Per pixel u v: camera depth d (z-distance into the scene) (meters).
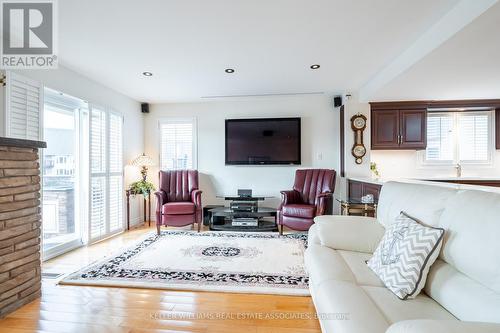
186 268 2.57
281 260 2.79
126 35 2.40
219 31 2.34
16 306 1.87
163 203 4.09
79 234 3.41
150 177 4.93
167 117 4.94
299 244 3.35
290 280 2.31
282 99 4.71
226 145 4.75
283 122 4.64
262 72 3.38
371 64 3.14
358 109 4.21
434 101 4.12
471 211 1.14
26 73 2.64
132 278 2.35
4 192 1.79
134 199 4.60
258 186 4.77
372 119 4.21
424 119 4.14
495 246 0.96
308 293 2.09
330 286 1.28
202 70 3.29
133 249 3.16
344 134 4.28
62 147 3.26
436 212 1.39
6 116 2.41
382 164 4.61
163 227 4.44
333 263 1.55
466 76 2.96
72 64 3.07
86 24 2.21
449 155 4.59
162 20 2.16
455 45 2.17
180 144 4.93
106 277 2.37
